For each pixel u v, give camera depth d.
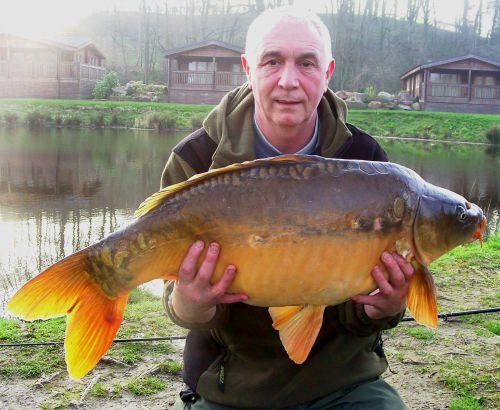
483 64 37.16
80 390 3.73
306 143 2.61
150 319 4.83
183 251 2.07
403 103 37.44
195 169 2.60
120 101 38.00
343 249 2.07
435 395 3.71
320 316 2.18
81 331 2.11
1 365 3.96
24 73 40.06
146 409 3.55
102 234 9.12
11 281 6.77
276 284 2.06
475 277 6.04
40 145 22.14
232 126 2.55
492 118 32.41
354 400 2.50
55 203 11.66
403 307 2.33
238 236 2.03
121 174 15.76
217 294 2.07
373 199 2.10
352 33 58.12
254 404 2.50
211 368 2.60
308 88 2.45
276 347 2.48
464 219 2.29
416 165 18.91
